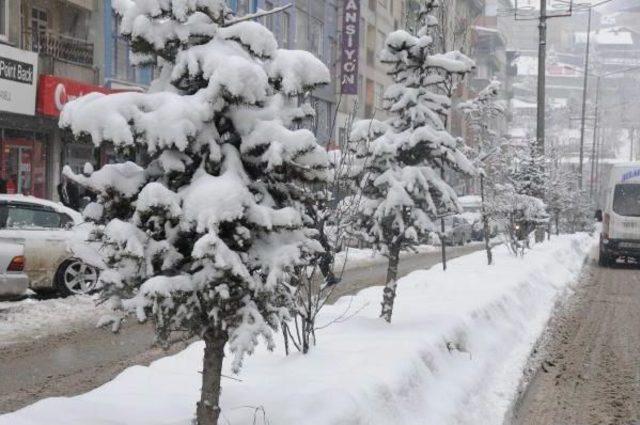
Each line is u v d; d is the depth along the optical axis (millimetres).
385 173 8211
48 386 7059
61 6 22750
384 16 49531
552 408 7238
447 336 7441
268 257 3967
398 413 5227
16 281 11008
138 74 25109
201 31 4039
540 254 21391
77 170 23906
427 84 8570
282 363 6137
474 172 8594
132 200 3998
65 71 22062
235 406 4809
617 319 13289
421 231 8258
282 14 34062
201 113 3869
